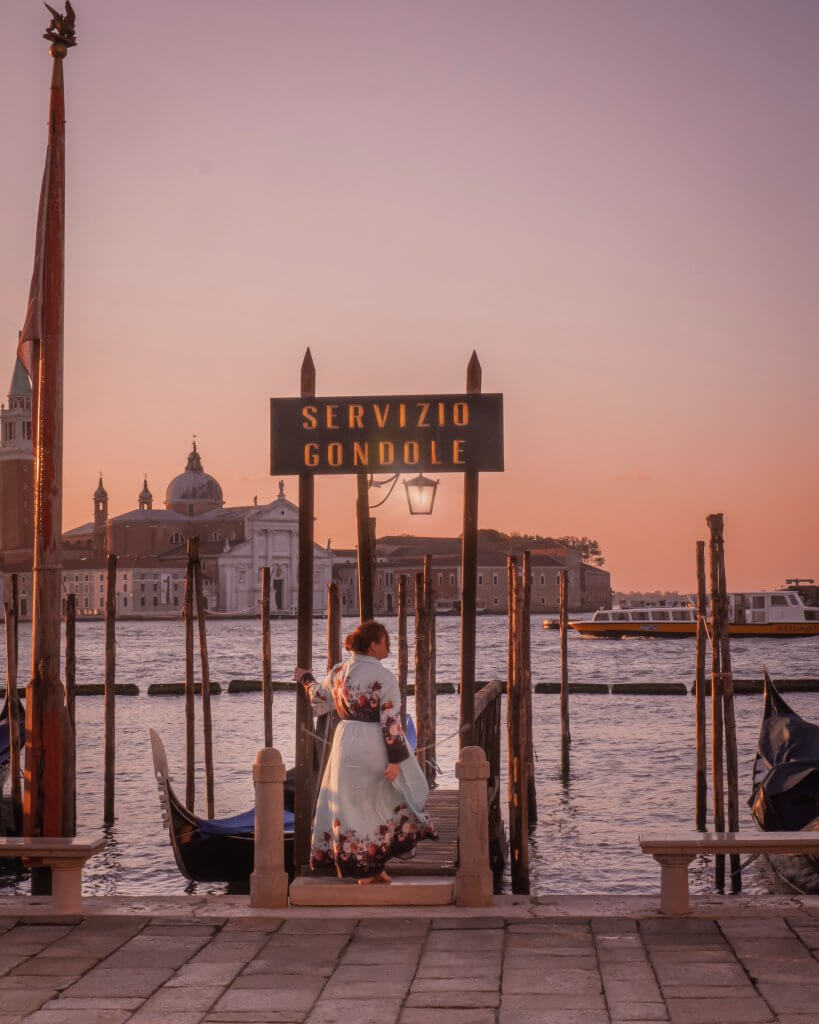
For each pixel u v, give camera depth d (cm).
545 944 719
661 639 9181
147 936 750
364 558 1091
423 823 829
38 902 841
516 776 1391
